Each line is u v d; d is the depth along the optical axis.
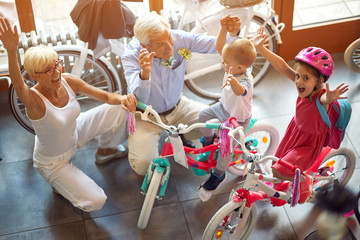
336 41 3.86
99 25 2.73
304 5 3.65
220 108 2.62
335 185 2.67
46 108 2.32
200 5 2.90
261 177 2.21
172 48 2.56
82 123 2.79
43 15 3.16
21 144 3.25
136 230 2.70
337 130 2.30
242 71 2.35
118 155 3.13
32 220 2.76
